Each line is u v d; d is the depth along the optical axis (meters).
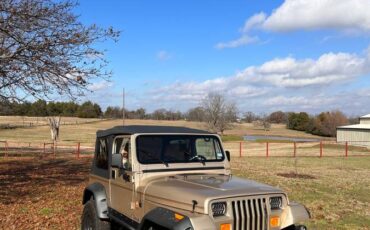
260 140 72.00
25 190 14.15
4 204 11.59
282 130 115.06
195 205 4.94
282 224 5.34
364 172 24.25
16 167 22.31
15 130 82.81
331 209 12.05
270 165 27.81
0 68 12.88
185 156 6.41
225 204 4.96
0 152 34.31
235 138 74.50
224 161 6.67
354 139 58.66
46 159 28.00
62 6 13.37
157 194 5.50
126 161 6.35
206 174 6.29
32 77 13.46
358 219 10.76
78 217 9.99
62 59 13.49
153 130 6.46
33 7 12.74
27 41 12.98
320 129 99.69
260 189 5.34
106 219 6.86
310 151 46.62
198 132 6.70
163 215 5.16
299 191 15.56
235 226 4.95
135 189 5.98
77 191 14.16
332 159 34.72
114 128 7.05
